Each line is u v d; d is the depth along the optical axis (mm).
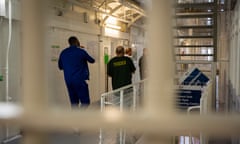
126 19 9562
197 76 4355
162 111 582
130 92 4418
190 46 5777
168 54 604
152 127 557
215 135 533
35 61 646
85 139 4094
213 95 4863
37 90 645
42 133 621
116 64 5156
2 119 622
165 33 599
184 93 3834
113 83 5234
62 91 6047
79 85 4859
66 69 4867
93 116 592
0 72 4164
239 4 4672
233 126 521
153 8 598
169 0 595
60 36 5902
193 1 6477
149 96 607
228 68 6758
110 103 3477
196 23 7105
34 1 634
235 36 5539
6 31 4270
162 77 603
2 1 4055
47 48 676
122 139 3645
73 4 6391
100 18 7879
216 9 5559
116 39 9109
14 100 4395
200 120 540
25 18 641
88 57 4977
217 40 5629
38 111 624
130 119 571
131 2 6770
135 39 10844
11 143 3844
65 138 4156
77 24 6613
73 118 601
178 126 546
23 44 648
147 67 616
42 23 652
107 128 584
